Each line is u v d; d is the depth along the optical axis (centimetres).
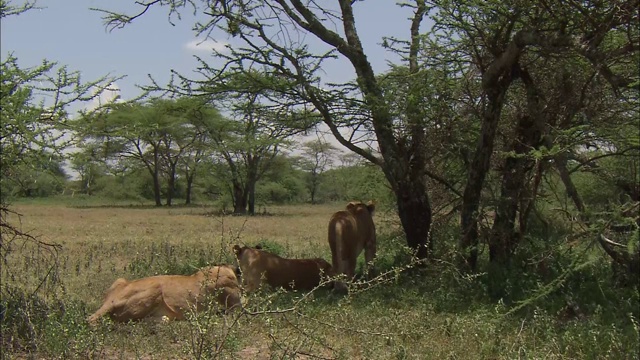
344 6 1170
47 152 677
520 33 930
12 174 700
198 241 1909
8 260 1220
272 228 2577
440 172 1270
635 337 729
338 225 1045
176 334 721
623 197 1009
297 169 5262
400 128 1144
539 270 996
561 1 825
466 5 942
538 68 1027
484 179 1124
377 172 1512
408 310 863
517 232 1101
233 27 1104
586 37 841
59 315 735
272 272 1009
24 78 661
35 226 2527
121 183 5256
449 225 1223
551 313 845
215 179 3875
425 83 1081
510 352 654
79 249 1616
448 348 689
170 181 4791
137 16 1142
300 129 1178
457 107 1136
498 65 991
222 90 1133
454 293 923
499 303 775
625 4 778
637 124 820
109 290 803
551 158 911
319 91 1102
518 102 1084
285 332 668
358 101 1107
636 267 898
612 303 875
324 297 950
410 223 1158
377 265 1203
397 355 644
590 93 966
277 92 1131
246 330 657
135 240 1938
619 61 867
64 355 632
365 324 747
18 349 666
